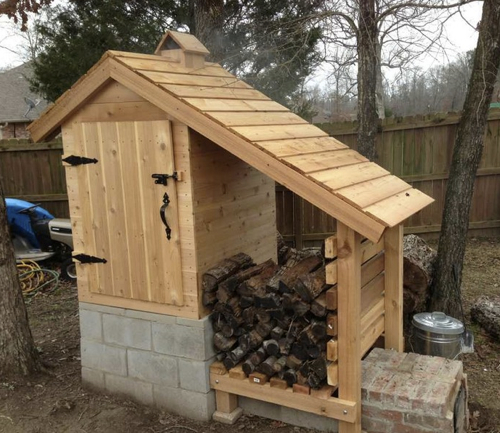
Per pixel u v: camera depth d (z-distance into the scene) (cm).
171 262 348
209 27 714
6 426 361
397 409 312
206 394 356
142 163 346
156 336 366
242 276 350
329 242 297
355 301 303
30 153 805
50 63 867
